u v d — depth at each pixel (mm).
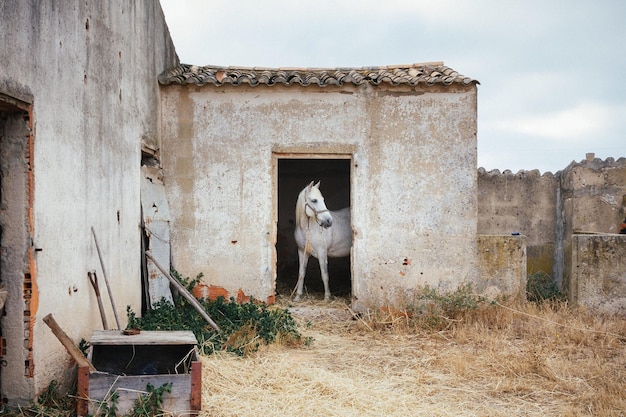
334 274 11617
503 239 7801
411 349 6348
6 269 3922
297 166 11961
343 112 7879
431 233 7848
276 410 4359
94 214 5098
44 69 4105
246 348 5801
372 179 7871
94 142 5098
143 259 6805
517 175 10477
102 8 5320
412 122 7871
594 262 8148
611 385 4984
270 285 7820
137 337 4402
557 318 7395
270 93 7867
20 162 3912
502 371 5492
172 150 7840
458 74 7977
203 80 7703
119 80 5840
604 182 9812
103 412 3875
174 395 4023
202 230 7824
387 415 4363
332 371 5500
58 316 4336
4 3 3553
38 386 4012
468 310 7453
